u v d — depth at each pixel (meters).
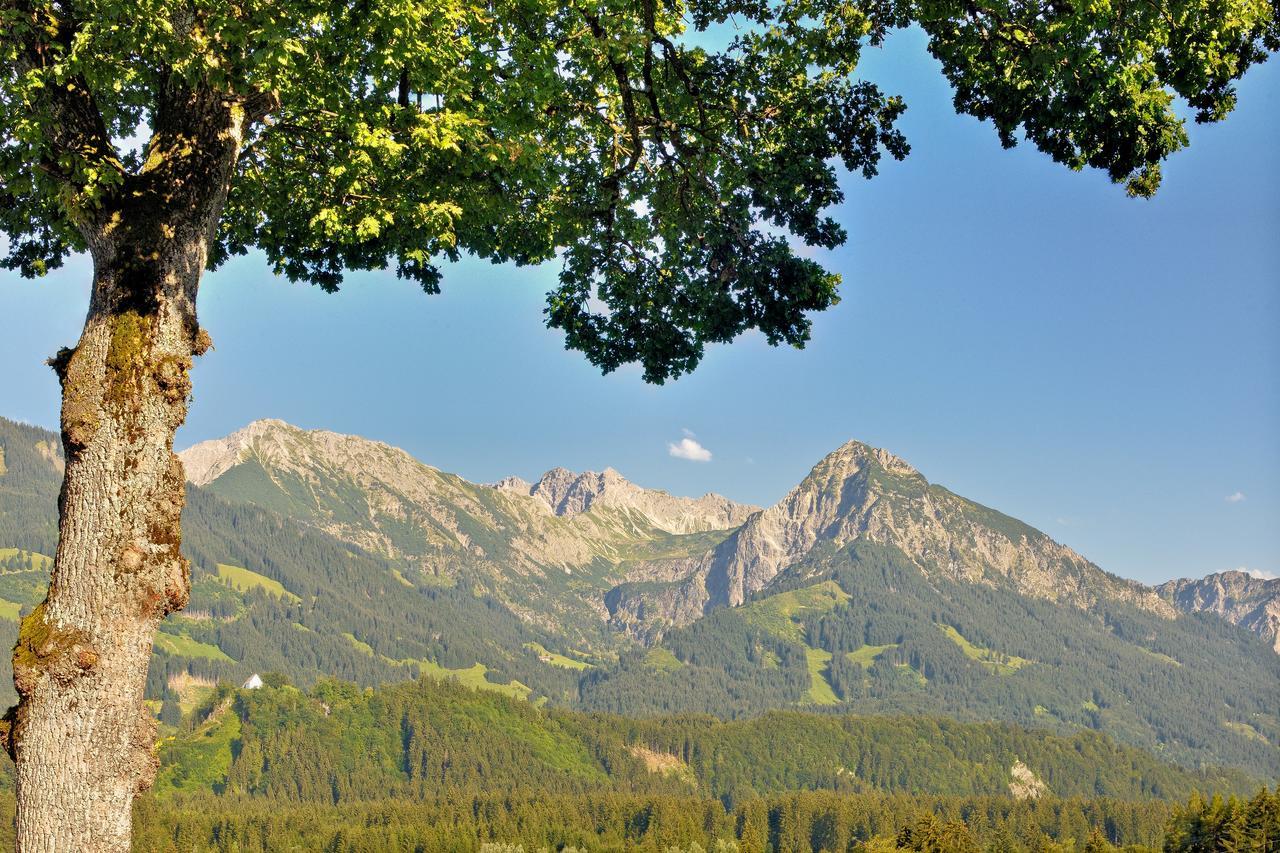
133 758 11.37
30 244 18.06
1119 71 16.17
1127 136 17.23
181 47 12.22
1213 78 16.69
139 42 12.16
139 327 12.17
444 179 15.51
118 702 11.34
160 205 12.59
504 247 19.31
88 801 11.03
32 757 11.02
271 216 17.78
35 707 11.09
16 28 12.02
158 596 11.73
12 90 12.26
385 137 13.98
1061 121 17.66
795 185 19.39
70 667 11.14
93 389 11.86
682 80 19.19
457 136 14.56
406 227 16.27
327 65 13.80
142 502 11.79
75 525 11.59
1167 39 15.87
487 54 15.79
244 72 12.71
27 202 16.66
